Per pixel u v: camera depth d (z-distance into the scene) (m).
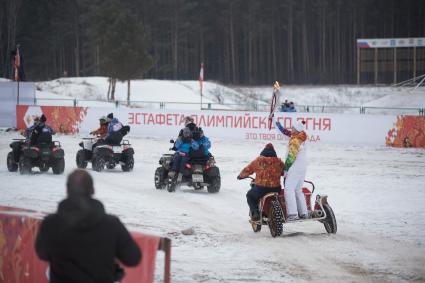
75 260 14.76
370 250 34.34
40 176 63.91
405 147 95.25
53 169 65.69
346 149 92.12
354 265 31.05
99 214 14.81
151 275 18.56
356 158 82.12
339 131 99.06
